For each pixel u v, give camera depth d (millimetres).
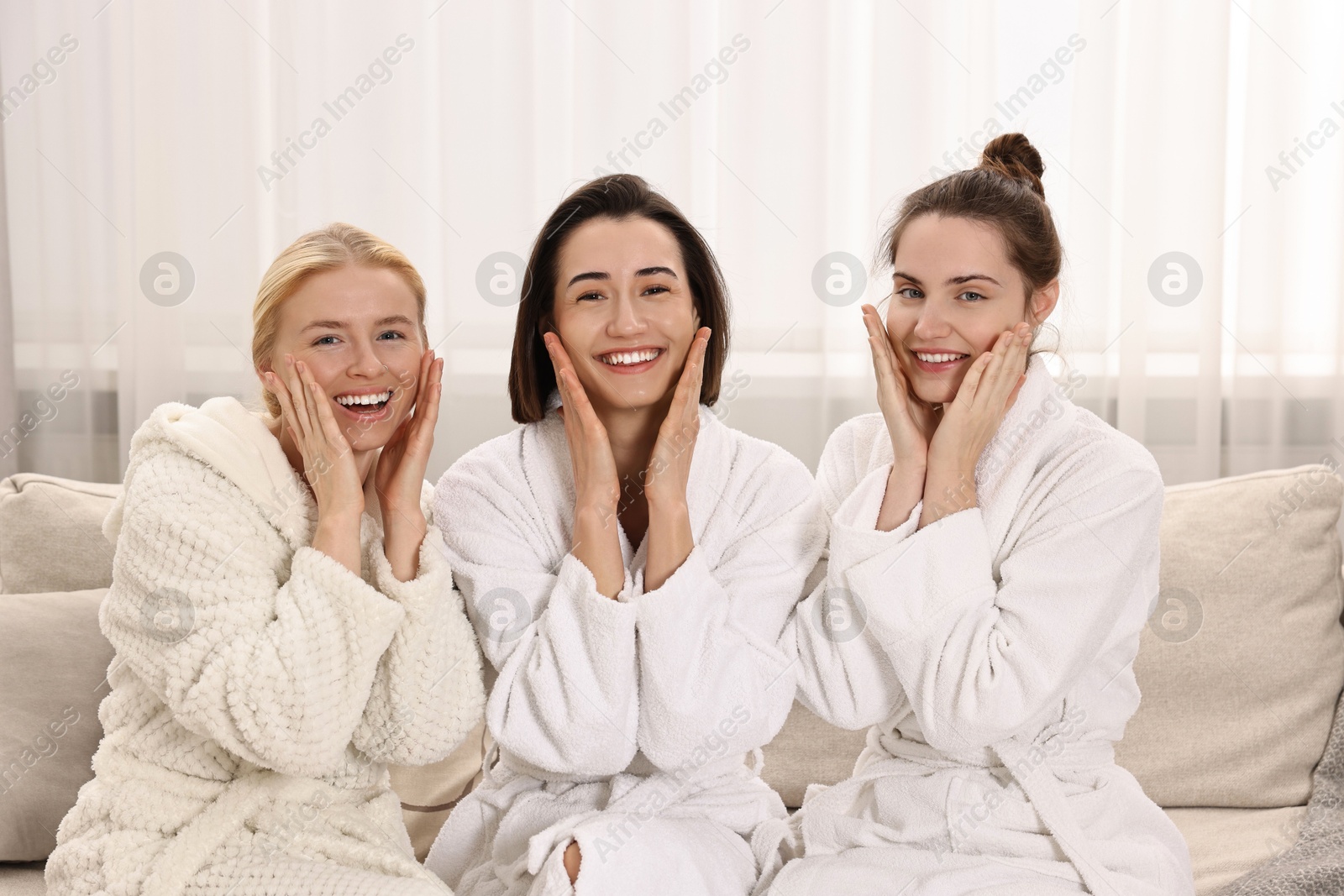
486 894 1122
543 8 2086
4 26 2107
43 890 1287
